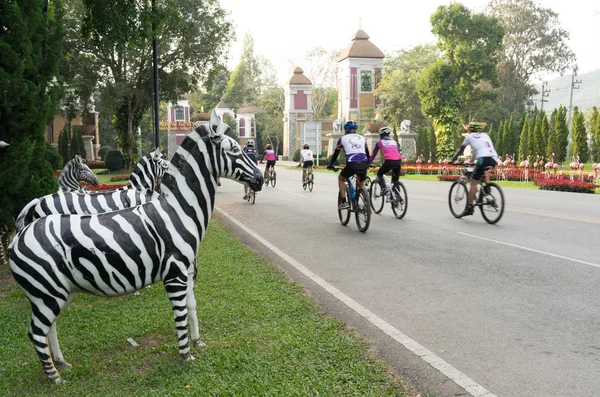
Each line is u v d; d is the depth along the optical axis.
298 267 7.93
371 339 4.93
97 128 56.81
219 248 9.19
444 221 12.16
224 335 5.03
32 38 7.95
